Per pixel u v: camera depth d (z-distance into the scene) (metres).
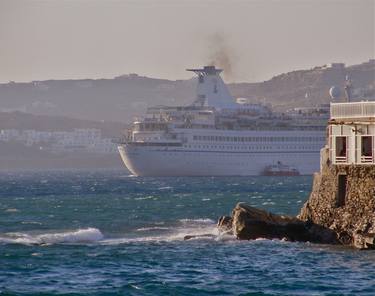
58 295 161.00
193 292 163.50
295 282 171.00
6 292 163.38
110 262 197.00
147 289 166.00
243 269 185.25
